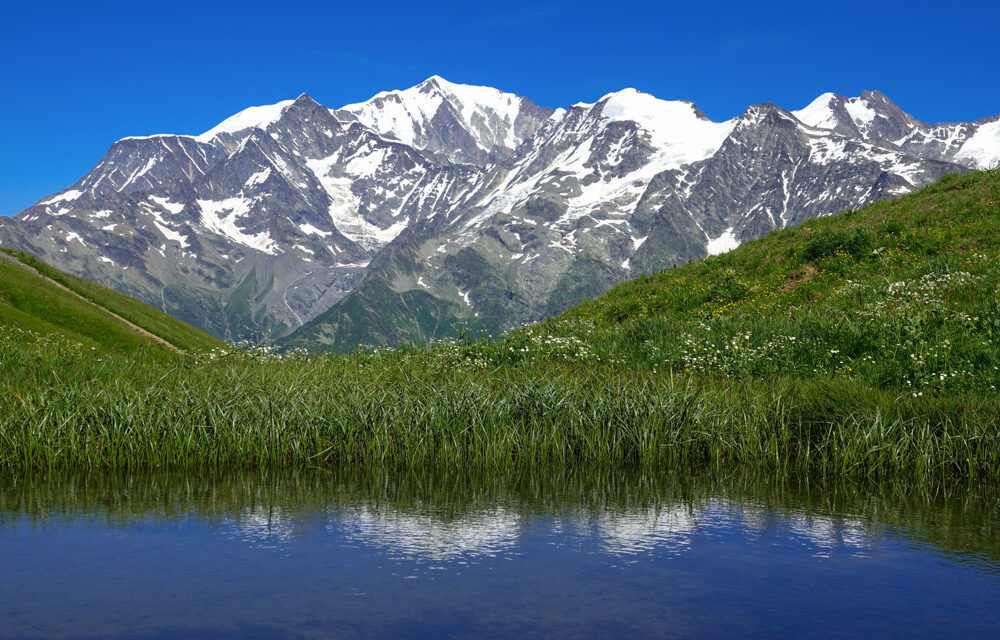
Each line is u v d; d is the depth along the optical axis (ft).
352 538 32.63
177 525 34.58
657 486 42.80
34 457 46.68
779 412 49.34
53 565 28.76
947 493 40.93
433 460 48.96
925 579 27.50
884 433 44.68
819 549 31.19
